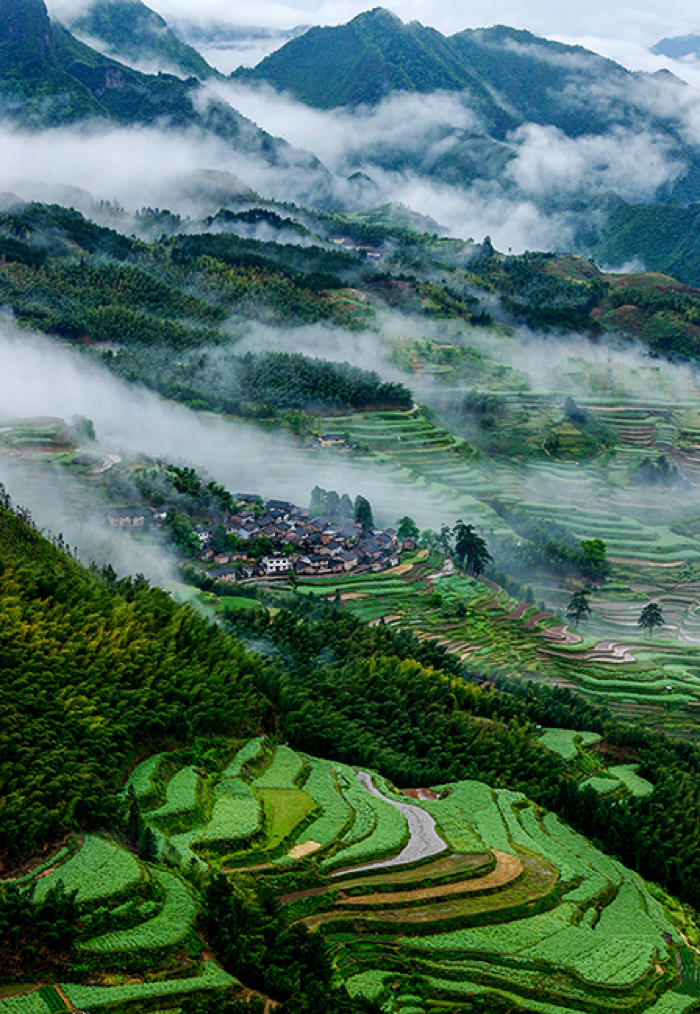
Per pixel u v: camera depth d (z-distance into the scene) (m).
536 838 135.25
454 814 134.88
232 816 117.88
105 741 116.38
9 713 111.75
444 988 99.06
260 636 175.62
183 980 87.69
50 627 132.00
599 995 103.62
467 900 114.75
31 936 87.12
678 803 157.50
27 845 97.12
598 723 180.12
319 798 128.88
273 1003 89.69
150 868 100.44
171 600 163.38
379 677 166.38
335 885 110.94
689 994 109.00
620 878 133.50
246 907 98.38
